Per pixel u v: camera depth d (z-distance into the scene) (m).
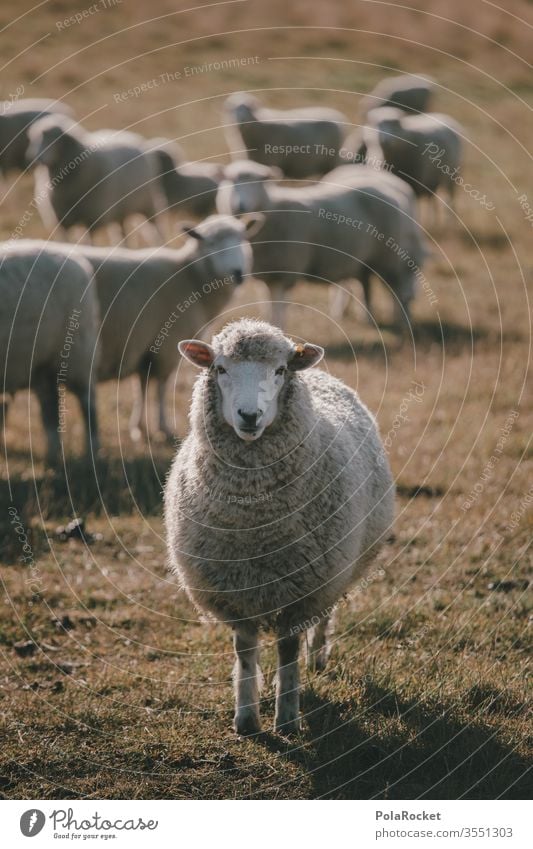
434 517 7.63
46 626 6.05
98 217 15.16
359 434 5.52
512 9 30.92
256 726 4.84
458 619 5.95
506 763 4.47
